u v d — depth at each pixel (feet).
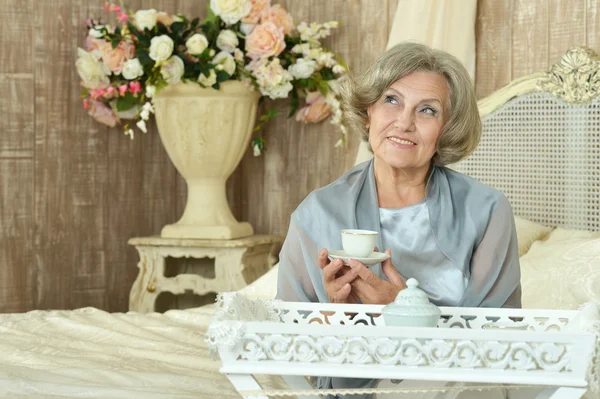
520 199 10.05
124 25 11.85
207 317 8.86
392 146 5.60
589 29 9.99
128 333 8.12
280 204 13.67
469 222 5.78
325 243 5.74
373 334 4.00
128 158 13.29
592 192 9.43
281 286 5.88
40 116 12.39
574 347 3.90
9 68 12.10
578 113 9.53
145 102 12.60
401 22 11.01
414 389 4.32
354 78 5.84
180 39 11.95
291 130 13.48
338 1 12.79
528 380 3.90
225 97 11.92
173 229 12.30
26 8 12.21
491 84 10.89
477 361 3.95
